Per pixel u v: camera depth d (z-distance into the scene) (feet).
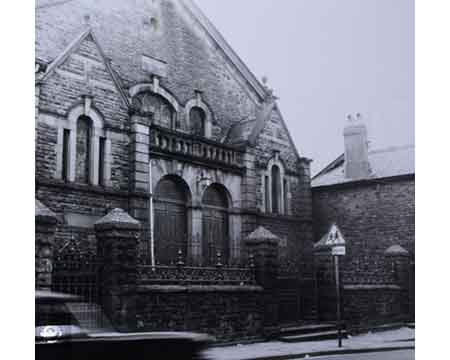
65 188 51.24
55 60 51.96
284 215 70.18
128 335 29.37
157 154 58.95
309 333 59.06
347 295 63.72
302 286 64.85
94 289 45.70
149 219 56.90
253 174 67.67
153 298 47.42
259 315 56.49
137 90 60.34
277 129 71.05
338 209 72.38
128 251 46.24
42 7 51.98
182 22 65.77
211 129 66.85
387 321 65.92
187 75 65.46
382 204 70.54
